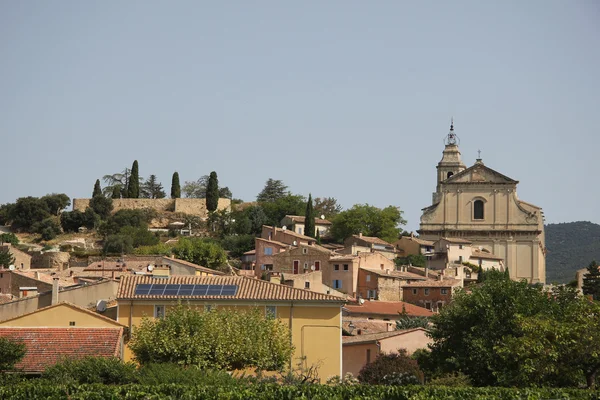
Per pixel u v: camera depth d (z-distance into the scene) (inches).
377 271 7175.2
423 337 4313.5
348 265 7170.3
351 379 3535.9
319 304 3656.5
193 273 6525.6
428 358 3791.8
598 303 3467.0
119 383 3031.5
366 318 5502.0
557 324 3348.9
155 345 3326.8
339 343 3644.2
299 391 2906.0
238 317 3486.7
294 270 7470.5
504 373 3383.4
